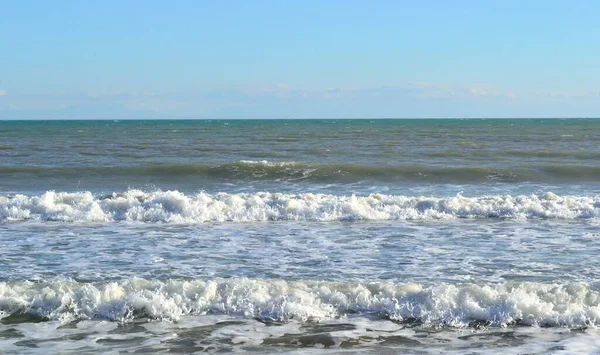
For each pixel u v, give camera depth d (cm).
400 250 1109
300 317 748
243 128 9638
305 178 2466
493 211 1520
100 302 766
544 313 739
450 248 1125
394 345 670
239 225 1396
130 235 1266
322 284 817
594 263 995
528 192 2073
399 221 1452
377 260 1024
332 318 747
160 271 948
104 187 2255
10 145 4450
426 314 746
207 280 879
